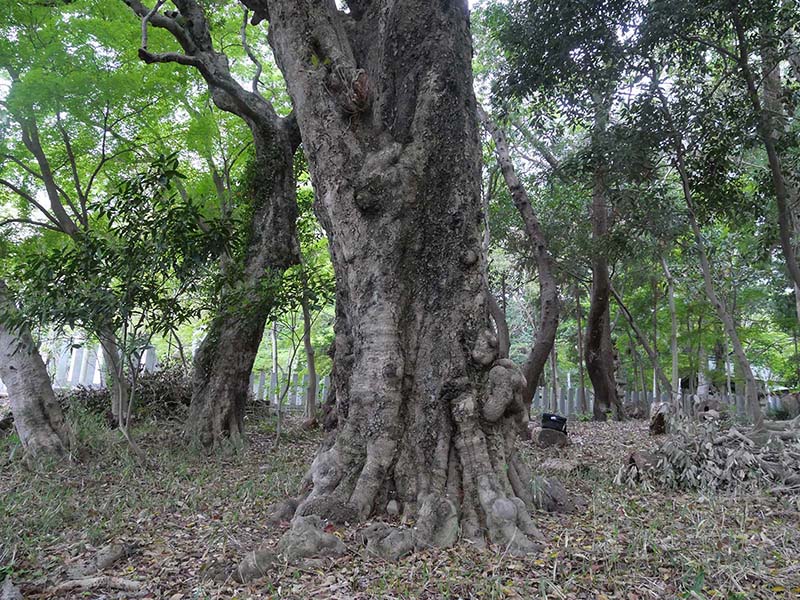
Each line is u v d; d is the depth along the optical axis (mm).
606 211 15031
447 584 3383
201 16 9812
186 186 13086
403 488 4699
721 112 8781
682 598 3238
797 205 9898
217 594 3377
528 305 25328
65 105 9594
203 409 9391
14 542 4168
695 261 14547
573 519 4867
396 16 5445
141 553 4121
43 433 7461
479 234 5234
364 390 4887
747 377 8266
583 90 9477
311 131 5219
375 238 4977
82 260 6902
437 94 5188
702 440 6621
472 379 4941
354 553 3959
